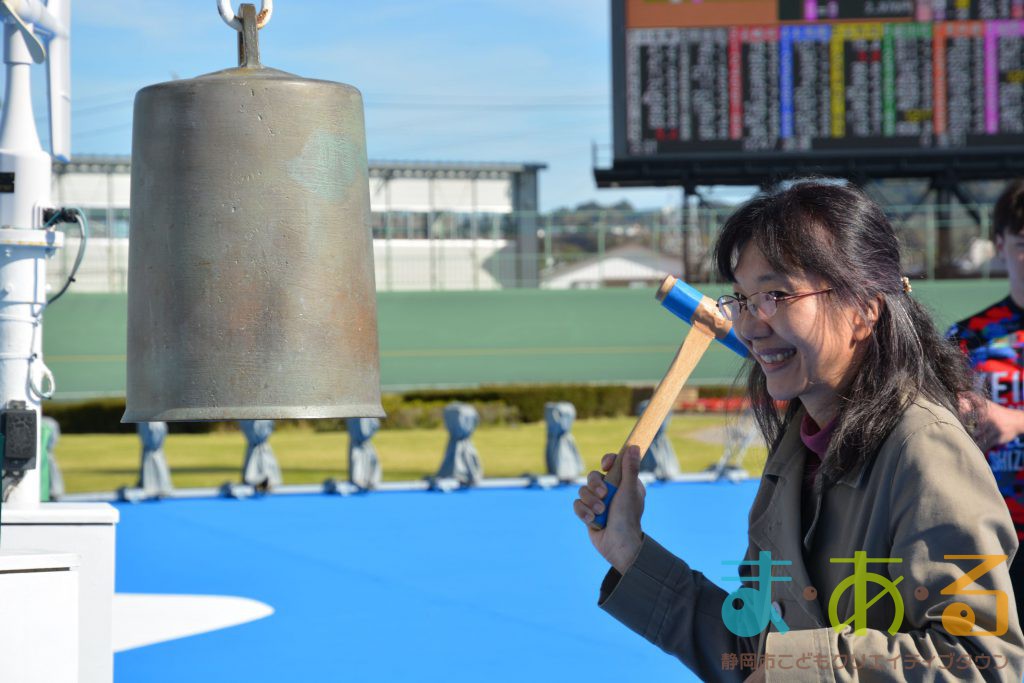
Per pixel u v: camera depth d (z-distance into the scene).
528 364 27.16
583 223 28.27
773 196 1.83
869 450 1.74
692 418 24.22
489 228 28.58
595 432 21.84
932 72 20.52
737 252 1.84
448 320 27.02
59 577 2.72
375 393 2.28
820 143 20.56
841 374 1.81
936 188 22.89
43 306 4.15
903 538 1.64
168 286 2.15
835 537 1.81
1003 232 3.32
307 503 12.43
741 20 20.45
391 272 28.34
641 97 20.55
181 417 2.12
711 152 20.58
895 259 1.83
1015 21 20.50
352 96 2.25
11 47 4.08
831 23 20.44
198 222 2.14
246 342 2.13
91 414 24.47
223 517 11.36
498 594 7.50
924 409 1.73
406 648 6.14
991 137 20.56
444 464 13.89
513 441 21.23
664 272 29.19
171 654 6.04
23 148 4.08
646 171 21.23
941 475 1.65
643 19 20.50
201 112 2.15
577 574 8.20
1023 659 1.59
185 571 8.46
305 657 5.98
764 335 1.81
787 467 1.95
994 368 3.29
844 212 1.78
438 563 8.70
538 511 11.66
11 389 4.09
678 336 27.31
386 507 12.04
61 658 2.72
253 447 13.26
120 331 25.81
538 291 27.33
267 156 2.14
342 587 7.80
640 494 2.03
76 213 4.14
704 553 8.57
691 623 1.98
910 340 1.78
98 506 4.20
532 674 5.64
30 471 4.11
